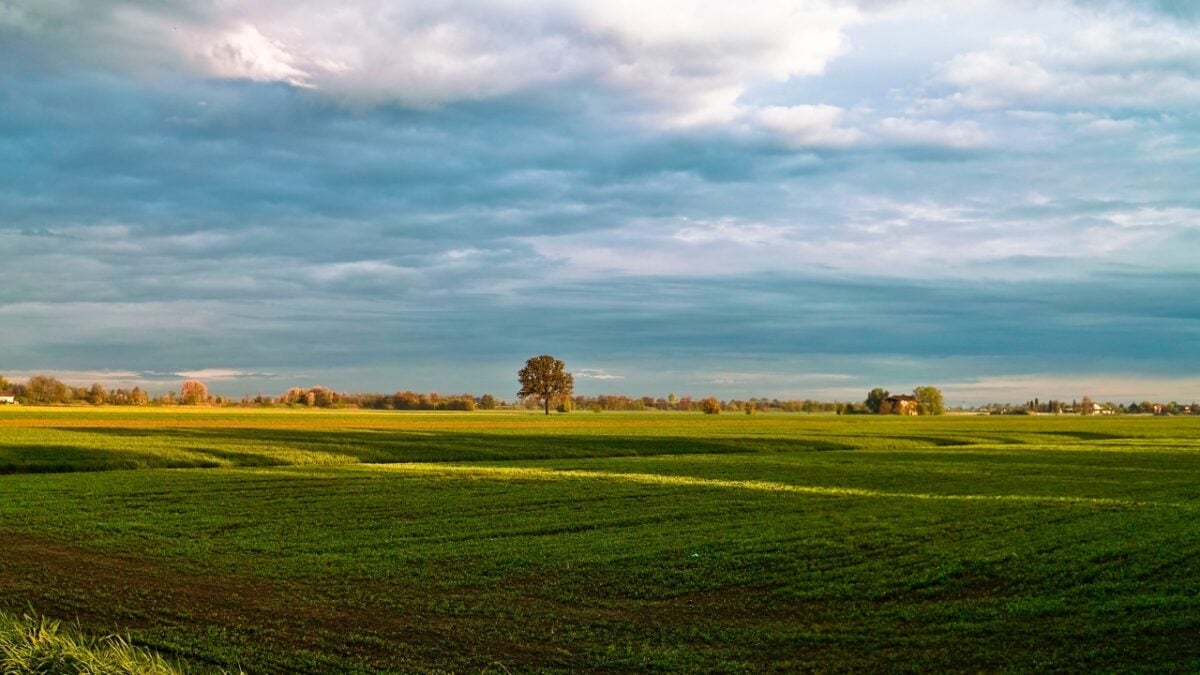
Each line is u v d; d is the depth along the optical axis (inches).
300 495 1574.8
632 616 743.7
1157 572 892.0
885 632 692.7
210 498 1521.9
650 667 610.9
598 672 599.8
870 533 1148.5
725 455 2849.4
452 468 2176.4
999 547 1040.8
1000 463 2493.8
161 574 888.3
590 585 852.6
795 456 2797.7
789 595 813.9
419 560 967.0
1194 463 2514.8
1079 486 1813.5
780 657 634.2
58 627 676.7
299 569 914.7
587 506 1440.7
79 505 1406.3
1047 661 609.0
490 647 651.5
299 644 652.7
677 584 858.1
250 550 1023.0
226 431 3472.0
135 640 654.5
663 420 6943.9
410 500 1508.4
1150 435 4682.6
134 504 1429.6
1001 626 700.0
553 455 2748.5
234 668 596.1
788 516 1322.6
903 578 874.8
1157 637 658.8
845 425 5836.6
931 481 1918.1
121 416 5570.9
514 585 850.8
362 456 2508.6
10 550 1009.5
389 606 766.5
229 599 786.8
